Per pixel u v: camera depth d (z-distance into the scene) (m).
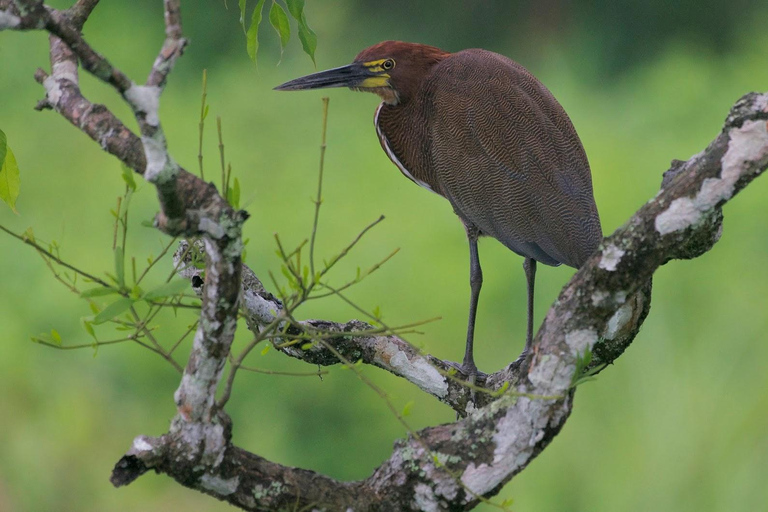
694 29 21.52
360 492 4.51
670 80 16.69
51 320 13.18
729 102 16.45
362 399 12.66
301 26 5.28
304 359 6.19
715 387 9.16
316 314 12.80
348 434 12.66
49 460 13.33
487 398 6.32
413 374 6.27
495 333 12.68
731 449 8.80
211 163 15.98
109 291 4.11
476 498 4.48
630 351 9.61
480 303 12.83
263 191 15.47
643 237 4.32
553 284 12.61
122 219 4.25
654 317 9.73
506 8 22.44
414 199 14.73
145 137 3.60
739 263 11.47
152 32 19.03
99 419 13.26
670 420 9.12
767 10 21.14
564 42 22.02
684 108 16.30
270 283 13.34
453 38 22.62
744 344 9.42
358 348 6.17
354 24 22.03
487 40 22.66
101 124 4.20
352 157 16.41
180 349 12.75
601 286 4.38
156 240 13.73
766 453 8.72
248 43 5.28
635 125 16.38
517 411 4.46
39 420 13.32
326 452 12.47
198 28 19.52
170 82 19.02
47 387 13.27
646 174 14.31
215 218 3.89
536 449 4.47
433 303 12.89
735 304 10.04
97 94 17.39
